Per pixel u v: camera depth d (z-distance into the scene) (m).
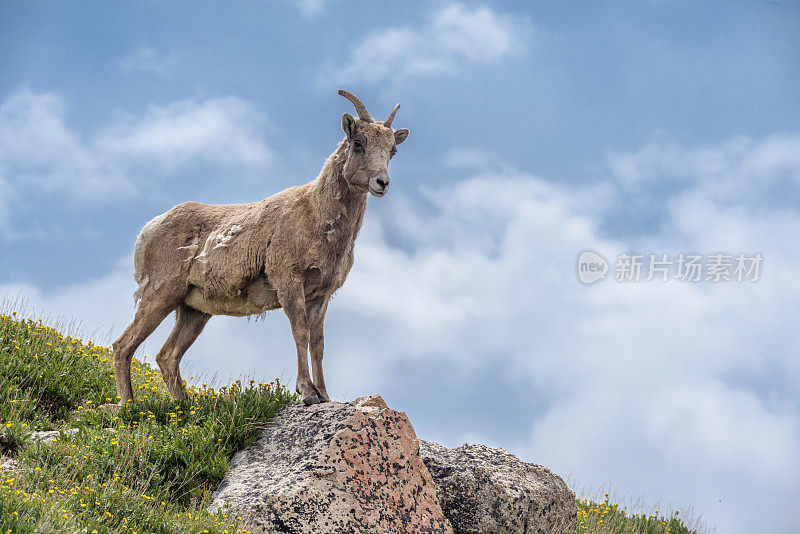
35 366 32.06
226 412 28.47
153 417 28.53
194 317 34.22
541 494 29.58
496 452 31.53
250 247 30.53
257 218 30.95
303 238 29.59
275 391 30.30
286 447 26.67
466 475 29.09
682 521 40.50
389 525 24.88
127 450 25.58
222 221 32.59
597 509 38.88
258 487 24.77
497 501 28.48
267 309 31.81
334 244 29.89
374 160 28.72
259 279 30.97
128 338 32.84
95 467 24.78
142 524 22.42
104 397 33.81
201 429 27.66
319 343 30.69
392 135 29.67
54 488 22.58
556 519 29.86
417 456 27.58
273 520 23.47
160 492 24.70
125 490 23.42
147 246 33.19
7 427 26.11
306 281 30.23
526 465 31.14
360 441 26.30
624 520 39.50
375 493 25.52
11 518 19.45
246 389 30.62
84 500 22.67
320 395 29.42
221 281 31.39
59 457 24.91
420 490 26.84
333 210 29.66
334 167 29.81
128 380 32.81
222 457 26.67
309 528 23.56
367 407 27.78
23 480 22.39
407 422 28.16
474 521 28.23
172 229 33.06
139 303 33.16
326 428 26.67
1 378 30.62
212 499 25.00
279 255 29.78
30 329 35.31
